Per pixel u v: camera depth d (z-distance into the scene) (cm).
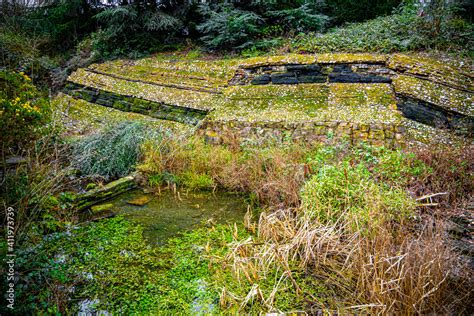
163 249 283
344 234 269
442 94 491
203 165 445
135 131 482
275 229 278
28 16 938
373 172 348
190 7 848
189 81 674
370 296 209
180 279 245
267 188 366
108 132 477
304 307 214
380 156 370
